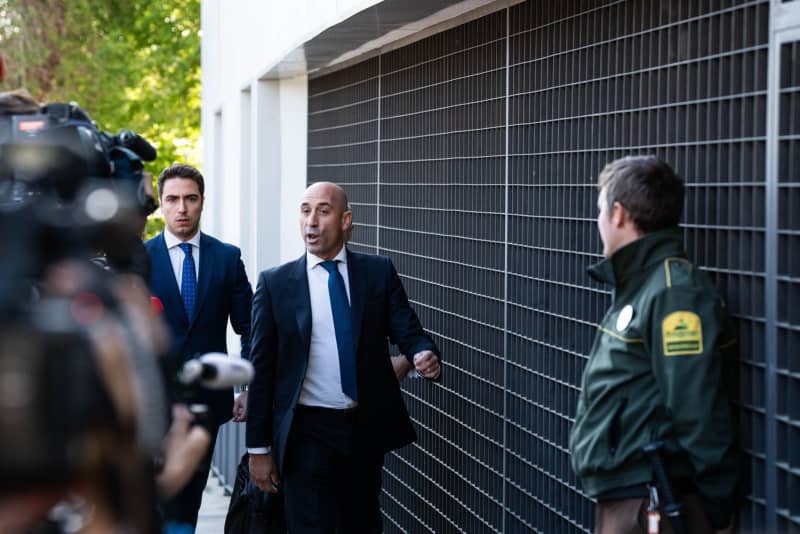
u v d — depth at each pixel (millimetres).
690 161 3762
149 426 2115
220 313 6516
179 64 27234
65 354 1994
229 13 12336
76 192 2709
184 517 5941
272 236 9758
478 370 5777
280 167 9750
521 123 5148
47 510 2006
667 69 3900
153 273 6410
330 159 8703
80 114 3146
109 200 2352
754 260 3418
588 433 3541
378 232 7492
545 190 4914
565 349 4754
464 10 5742
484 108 5605
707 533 3406
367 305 5664
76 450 1991
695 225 3727
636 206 3477
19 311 2043
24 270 2170
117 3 26328
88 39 24938
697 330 3293
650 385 3422
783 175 3262
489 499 5641
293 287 5625
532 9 5020
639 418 3424
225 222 12656
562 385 4789
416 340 5691
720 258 3604
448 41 6109
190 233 6492
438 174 6305
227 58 12500
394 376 5777
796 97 3203
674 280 3363
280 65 8547
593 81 4441
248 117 11125
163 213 6508
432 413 6516
